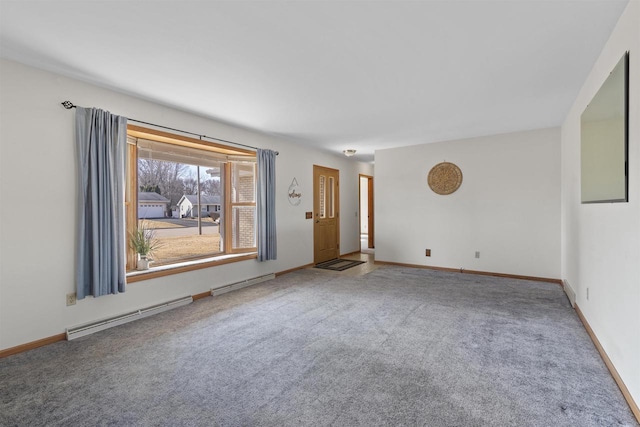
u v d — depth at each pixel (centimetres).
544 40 215
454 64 250
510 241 482
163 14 183
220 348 249
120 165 299
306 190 576
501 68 258
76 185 275
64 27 196
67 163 270
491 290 411
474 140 508
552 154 448
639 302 162
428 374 208
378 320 306
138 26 196
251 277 459
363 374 209
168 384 199
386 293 402
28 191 249
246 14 184
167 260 387
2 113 236
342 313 327
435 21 193
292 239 541
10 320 240
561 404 176
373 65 252
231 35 207
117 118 297
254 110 363
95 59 239
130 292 317
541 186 457
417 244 568
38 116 253
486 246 502
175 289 360
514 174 476
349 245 721
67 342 261
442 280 469
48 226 259
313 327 291
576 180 326
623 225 185
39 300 254
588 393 186
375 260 616
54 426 162
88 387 196
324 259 630
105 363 226
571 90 305
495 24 196
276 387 195
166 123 348
